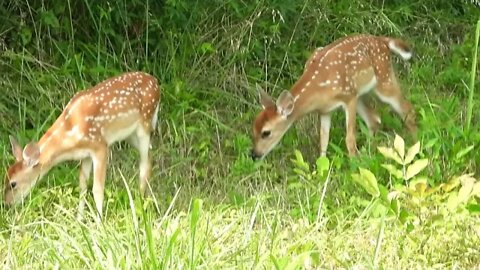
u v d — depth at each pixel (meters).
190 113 12.80
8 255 9.13
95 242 8.81
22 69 12.77
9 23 13.25
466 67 14.64
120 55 13.35
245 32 13.67
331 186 10.90
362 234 9.66
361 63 12.48
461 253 9.12
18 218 10.25
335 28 14.55
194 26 13.75
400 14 15.26
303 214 10.21
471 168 11.48
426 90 14.00
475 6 15.77
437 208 9.86
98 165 10.91
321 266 9.03
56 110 12.51
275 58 13.91
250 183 11.48
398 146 9.65
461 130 11.95
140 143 11.35
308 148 12.63
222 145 12.38
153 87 11.51
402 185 10.50
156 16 13.68
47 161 10.79
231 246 9.13
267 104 12.35
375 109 13.28
